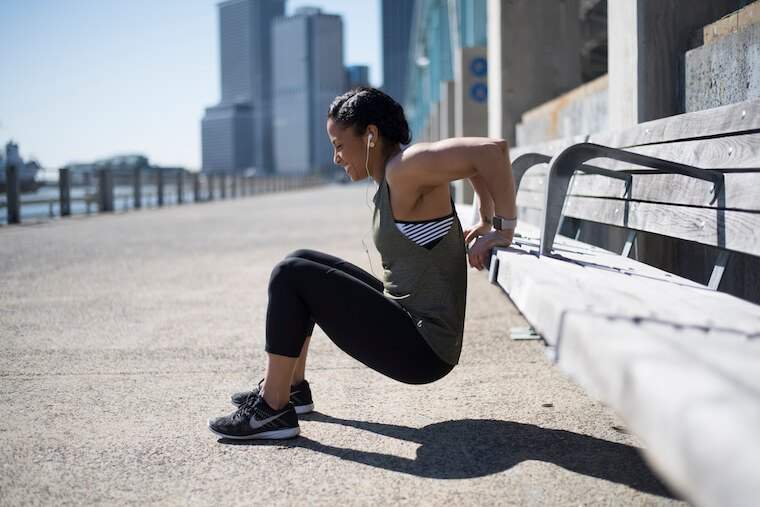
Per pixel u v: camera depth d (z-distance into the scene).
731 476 0.83
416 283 2.47
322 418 2.94
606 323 1.50
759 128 2.30
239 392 3.07
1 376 3.65
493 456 2.48
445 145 2.31
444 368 2.55
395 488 2.24
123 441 2.70
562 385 3.36
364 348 2.53
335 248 9.55
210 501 2.17
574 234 4.30
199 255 9.01
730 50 3.42
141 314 5.29
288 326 2.59
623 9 4.21
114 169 19.92
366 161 2.53
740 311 1.82
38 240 11.31
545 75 8.36
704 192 2.60
